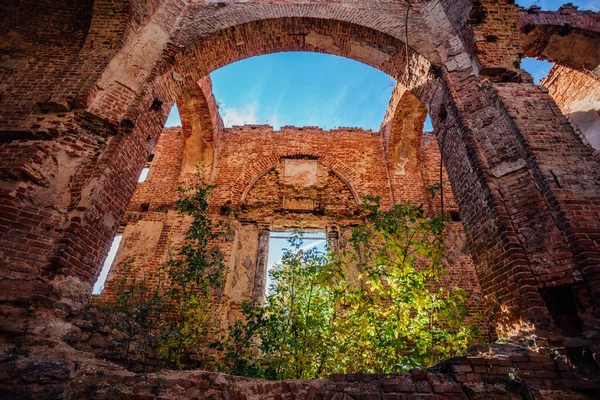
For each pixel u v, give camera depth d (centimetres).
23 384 252
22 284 329
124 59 530
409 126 938
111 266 759
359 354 412
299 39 709
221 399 268
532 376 288
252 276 776
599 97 823
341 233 834
